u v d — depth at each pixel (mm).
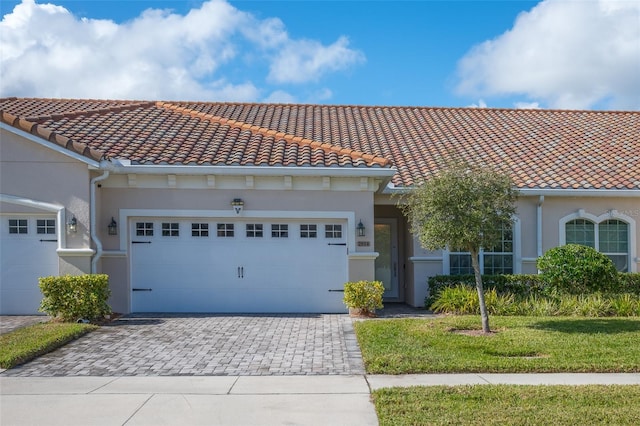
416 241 15562
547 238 15805
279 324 12219
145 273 13789
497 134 19516
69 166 12906
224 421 6188
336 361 8930
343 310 13992
